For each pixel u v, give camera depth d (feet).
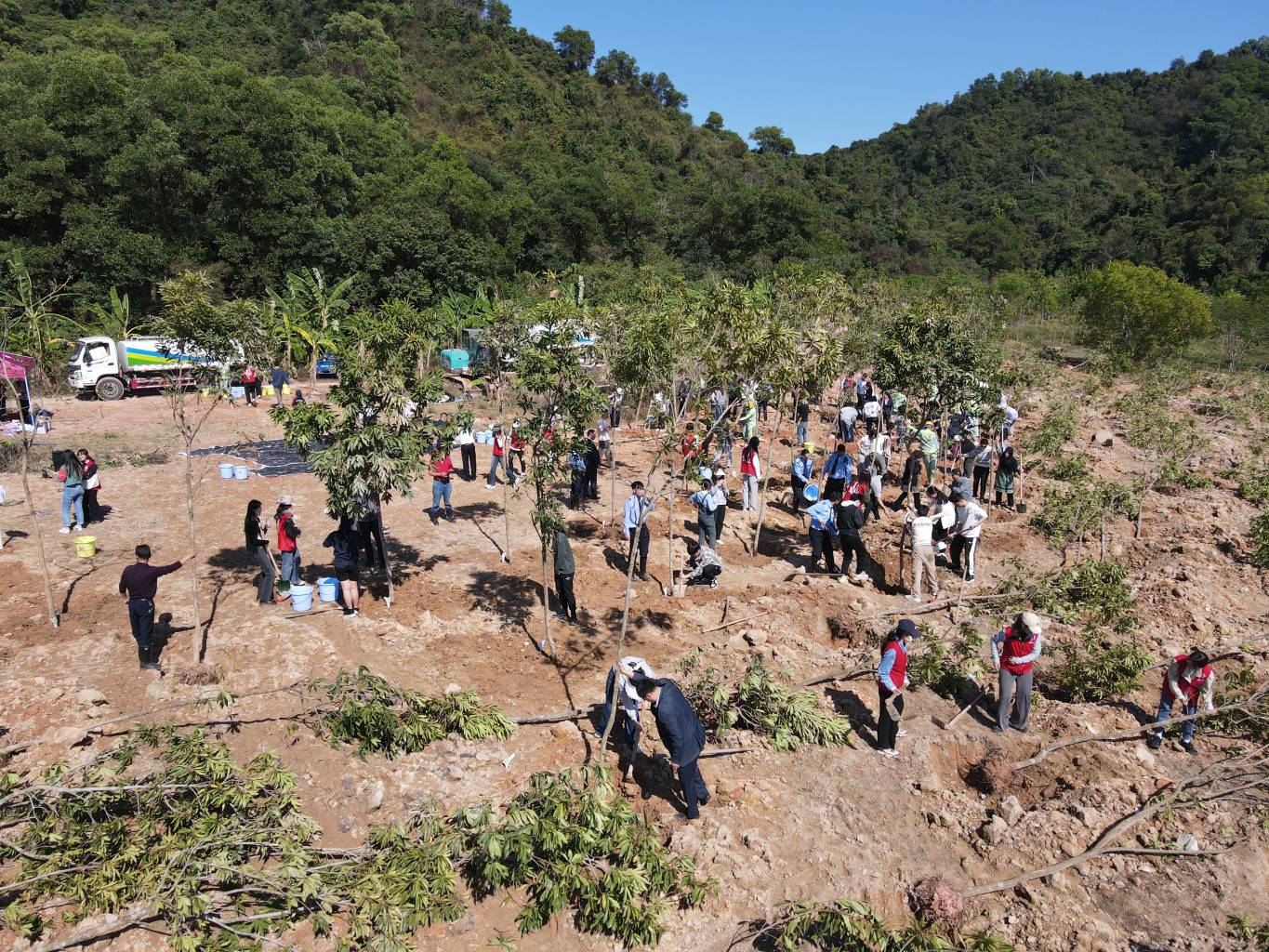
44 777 23.03
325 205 155.94
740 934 21.67
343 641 35.29
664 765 28.50
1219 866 24.53
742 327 34.40
